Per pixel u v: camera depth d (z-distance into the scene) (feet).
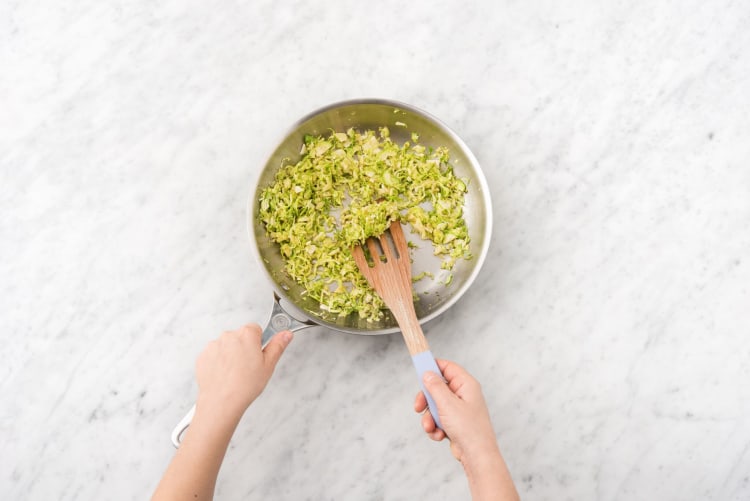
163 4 3.53
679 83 3.60
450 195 3.38
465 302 3.48
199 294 3.45
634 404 3.49
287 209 3.29
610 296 3.53
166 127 3.50
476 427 2.93
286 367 3.42
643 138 3.58
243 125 3.50
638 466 3.46
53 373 3.42
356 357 3.44
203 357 3.11
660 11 3.61
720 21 3.61
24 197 3.48
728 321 3.54
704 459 3.47
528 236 3.53
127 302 3.45
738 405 3.51
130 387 3.42
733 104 3.60
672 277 3.55
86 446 3.40
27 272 3.46
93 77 3.51
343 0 3.54
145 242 3.47
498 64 3.56
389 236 3.30
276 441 3.39
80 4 3.53
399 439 3.41
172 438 3.14
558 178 3.55
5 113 3.50
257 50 3.52
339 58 3.53
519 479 3.42
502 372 3.47
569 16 3.58
